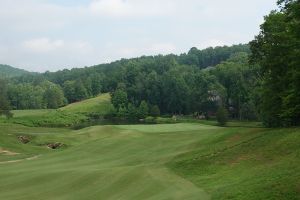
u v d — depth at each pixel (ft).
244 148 103.09
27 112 488.44
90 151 150.82
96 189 88.79
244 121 380.37
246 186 72.69
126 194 82.74
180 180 89.10
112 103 567.59
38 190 92.17
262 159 92.12
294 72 116.16
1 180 103.09
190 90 495.41
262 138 106.63
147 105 523.29
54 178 100.78
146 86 553.64
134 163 122.21
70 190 90.07
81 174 101.35
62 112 499.51
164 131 203.00
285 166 80.48
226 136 133.39
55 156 145.48
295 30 105.29
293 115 127.13
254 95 199.31
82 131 234.38
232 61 527.81
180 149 137.28
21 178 103.76
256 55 143.43
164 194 78.79
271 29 133.90
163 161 114.01
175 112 524.93
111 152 147.23
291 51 119.65
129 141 165.37
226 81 437.99
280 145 96.53
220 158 100.42
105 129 224.94
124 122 449.48
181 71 616.80
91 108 570.87
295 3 102.01
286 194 64.39
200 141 143.33
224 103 429.38
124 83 618.85
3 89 508.53
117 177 95.71
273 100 137.90
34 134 229.66
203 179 86.99
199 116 470.80
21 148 181.68
